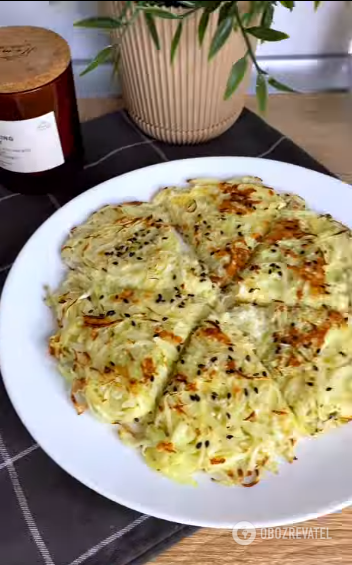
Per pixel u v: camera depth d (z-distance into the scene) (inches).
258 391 13.1
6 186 18.9
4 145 16.9
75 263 15.8
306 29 22.0
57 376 13.8
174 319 14.3
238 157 17.7
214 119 19.3
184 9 15.0
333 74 23.1
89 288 15.1
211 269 15.3
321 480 12.4
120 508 13.0
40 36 16.9
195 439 12.7
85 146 20.3
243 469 12.5
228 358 13.5
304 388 13.2
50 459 13.7
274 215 16.4
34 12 20.8
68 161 18.3
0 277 16.9
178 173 17.6
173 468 12.5
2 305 14.6
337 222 16.1
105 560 12.3
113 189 17.2
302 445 12.9
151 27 14.6
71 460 12.5
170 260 15.1
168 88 17.9
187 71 17.1
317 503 12.0
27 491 13.2
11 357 13.9
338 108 22.4
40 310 15.0
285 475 12.5
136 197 17.3
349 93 22.9
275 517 11.8
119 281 15.0
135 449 12.8
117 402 13.1
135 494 12.1
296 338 13.8
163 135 20.0
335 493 12.2
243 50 17.1
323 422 12.9
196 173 17.6
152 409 13.3
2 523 12.8
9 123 16.2
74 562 12.3
